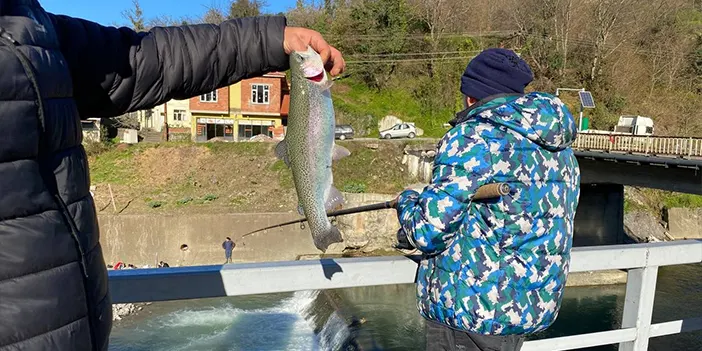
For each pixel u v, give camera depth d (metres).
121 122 33.38
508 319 2.01
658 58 38.97
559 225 2.07
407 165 27.08
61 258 1.40
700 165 16.88
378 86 35.22
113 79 2.10
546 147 2.01
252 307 17.27
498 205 1.97
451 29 38.03
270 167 26.72
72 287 1.42
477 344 2.11
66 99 1.56
